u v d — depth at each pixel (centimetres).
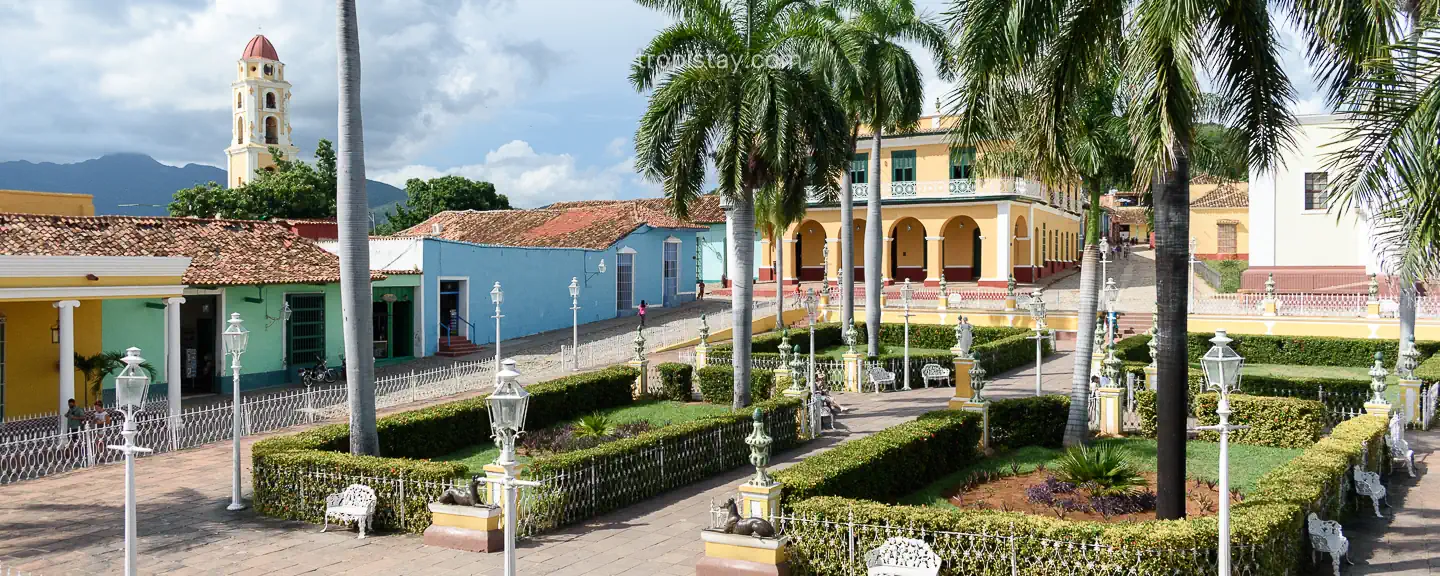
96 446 1474
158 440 1583
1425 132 739
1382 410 1359
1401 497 1185
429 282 2922
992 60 1012
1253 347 2753
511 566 744
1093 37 1039
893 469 1130
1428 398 1642
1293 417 1428
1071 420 1465
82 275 1641
